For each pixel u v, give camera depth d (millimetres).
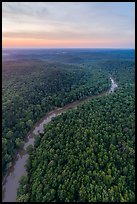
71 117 110188
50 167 75562
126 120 103125
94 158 78625
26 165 80812
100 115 108062
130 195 64375
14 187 76812
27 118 111125
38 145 94625
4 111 106062
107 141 88625
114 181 70125
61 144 86312
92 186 66938
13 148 91125
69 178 70875
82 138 88875
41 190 67438
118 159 78000
